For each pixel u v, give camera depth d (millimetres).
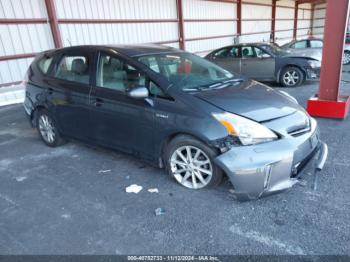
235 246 2092
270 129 2465
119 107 3086
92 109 3367
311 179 2914
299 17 23734
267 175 2367
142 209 2586
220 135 2447
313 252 1998
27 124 5492
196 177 2805
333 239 2104
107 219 2471
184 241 2170
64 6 7992
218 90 2939
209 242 2146
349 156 3438
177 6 11797
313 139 2719
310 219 2330
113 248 2133
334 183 2838
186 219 2418
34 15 7453
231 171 2396
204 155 2639
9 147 4328
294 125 2598
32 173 3418
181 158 2840
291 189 2760
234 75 3609
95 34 8945
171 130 2723
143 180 3096
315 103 4961
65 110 3713
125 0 9680
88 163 3604
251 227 2277
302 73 7980
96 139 3523
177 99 2707
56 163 3658
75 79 3584
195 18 12930
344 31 4492
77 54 3592
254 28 17766
